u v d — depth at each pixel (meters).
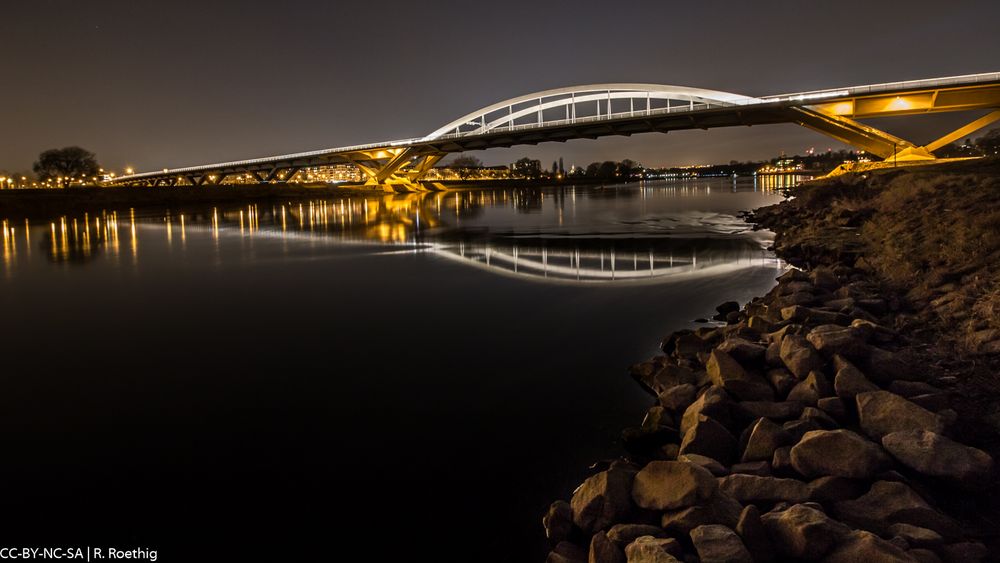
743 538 3.85
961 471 4.37
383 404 8.15
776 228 31.67
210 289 17.83
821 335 6.84
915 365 6.85
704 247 25.81
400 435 7.14
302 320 13.45
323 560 4.88
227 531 5.31
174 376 9.56
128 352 11.00
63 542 5.20
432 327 12.50
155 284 18.92
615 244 28.47
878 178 34.03
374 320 13.28
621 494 4.60
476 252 26.59
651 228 37.12
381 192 132.62
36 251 29.62
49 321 13.69
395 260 24.23
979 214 13.48
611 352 10.20
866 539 3.56
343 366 9.93
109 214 67.81
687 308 13.30
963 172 28.59
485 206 75.81
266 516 5.53
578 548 4.47
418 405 8.07
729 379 6.55
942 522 3.96
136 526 5.42
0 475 6.38
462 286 17.48
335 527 5.33
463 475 6.14
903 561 3.37
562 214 54.81
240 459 6.66
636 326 11.88
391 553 4.92
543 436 6.94
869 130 74.62
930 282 10.26
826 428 5.39
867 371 6.43
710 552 3.67
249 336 12.10
